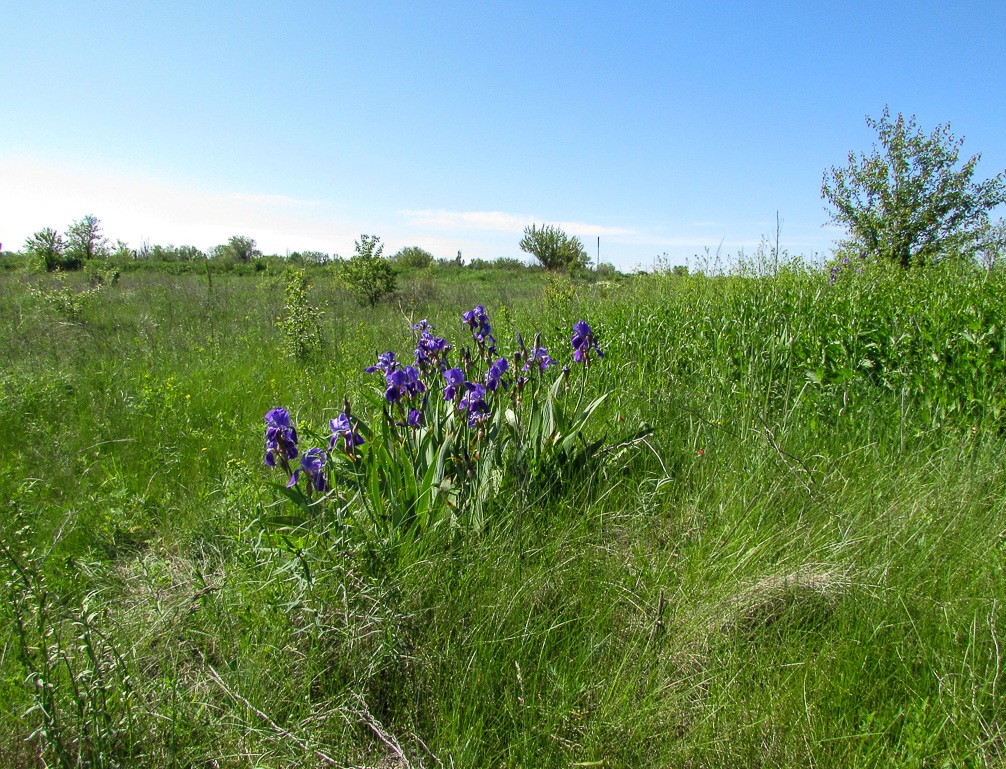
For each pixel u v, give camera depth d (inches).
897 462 143.4
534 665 88.3
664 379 206.8
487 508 124.6
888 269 308.0
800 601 98.2
